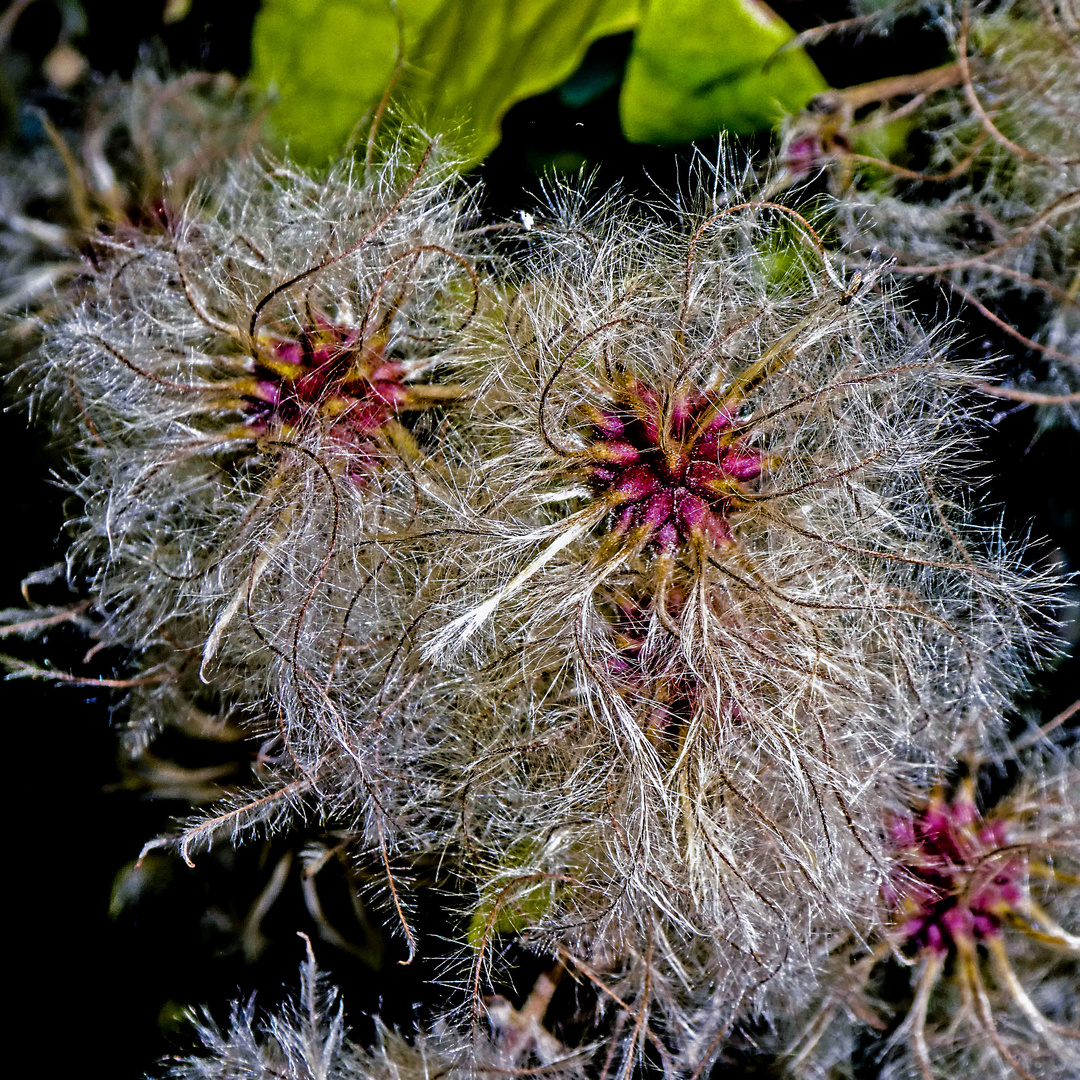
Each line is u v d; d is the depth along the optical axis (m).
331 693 0.29
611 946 0.29
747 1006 0.29
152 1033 0.30
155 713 0.30
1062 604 0.29
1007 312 0.30
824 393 0.29
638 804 0.29
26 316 0.29
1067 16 0.29
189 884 0.30
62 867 0.30
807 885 0.29
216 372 0.29
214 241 0.29
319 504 0.29
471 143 0.30
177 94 0.30
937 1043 0.30
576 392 0.29
